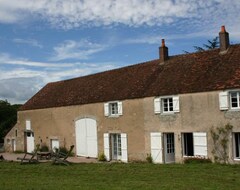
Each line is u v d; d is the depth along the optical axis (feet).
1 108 171.01
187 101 73.67
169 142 78.95
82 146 98.12
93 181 52.90
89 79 109.19
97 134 92.99
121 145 86.22
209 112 70.18
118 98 86.99
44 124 112.78
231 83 67.51
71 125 101.91
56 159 74.74
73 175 59.47
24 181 54.34
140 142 81.92
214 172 57.31
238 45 77.41
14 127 128.36
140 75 90.63
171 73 82.89
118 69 102.37
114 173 60.03
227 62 74.43
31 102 123.13
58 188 47.62
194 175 55.21
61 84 121.08
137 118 82.74
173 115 75.92
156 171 60.54
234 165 63.62
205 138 70.44
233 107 67.51
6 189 47.80
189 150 77.87
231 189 44.83
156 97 79.00
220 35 79.00
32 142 119.55
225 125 67.72
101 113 91.97
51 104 110.01
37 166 71.92
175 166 65.31
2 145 149.18
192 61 82.48
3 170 67.77
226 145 67.36
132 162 79.66
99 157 89.10
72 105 101.30
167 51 90.22
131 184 49.29
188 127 73.31
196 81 74.43
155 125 79.00
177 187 46.44
